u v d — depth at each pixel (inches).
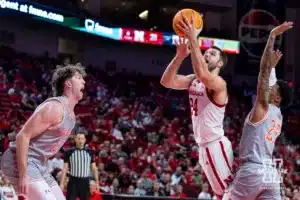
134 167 553.6
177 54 183.8
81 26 828.0
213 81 171.6
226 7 1067.3
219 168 178.2
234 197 172.4
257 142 171.3
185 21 171.9
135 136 673.0
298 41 1109.7
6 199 344.8
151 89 946.1
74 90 167.5
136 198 366.0
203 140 179.6
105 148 563.8
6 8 705.6
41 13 762.8
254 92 1015.6
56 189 170.4
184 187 499.2
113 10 1001.5
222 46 992.9
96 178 346.3
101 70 946.7
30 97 671.1
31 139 162.4
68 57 934.4
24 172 155.6
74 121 168.6
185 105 922.1
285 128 925.8
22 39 856.9
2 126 578.9
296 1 1077.8
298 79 1103.6
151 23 1032.2
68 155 331.0
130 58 1013.2
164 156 596.7
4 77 695.1
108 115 733.9
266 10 1075.9
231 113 935.7
